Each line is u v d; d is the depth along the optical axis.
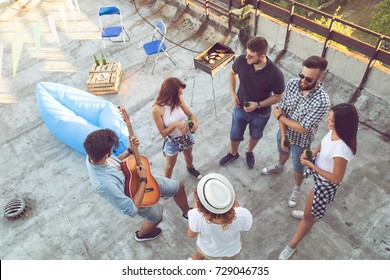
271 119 5.37
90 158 2.74
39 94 5.28
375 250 3.80
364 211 4.13
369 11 29.22
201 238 2.76
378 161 4.61
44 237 4.25
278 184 4.52
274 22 6.03
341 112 2.58
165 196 3.62
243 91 3.87
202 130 5.34
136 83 6.30
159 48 6.08
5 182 4.94
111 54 6.97
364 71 5.13
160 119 3.66
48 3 8.66
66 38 7.49
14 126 5.81
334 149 2.76
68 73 6.67
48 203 4.62
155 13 7.79
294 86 3.22
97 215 4.42
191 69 6.42
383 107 5.05
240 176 4.66
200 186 2.52
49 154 5.29
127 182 3.09
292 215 4.17
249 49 3.33
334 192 3.09
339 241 3.90
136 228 4.23
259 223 4.15
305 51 5.86
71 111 5.24
